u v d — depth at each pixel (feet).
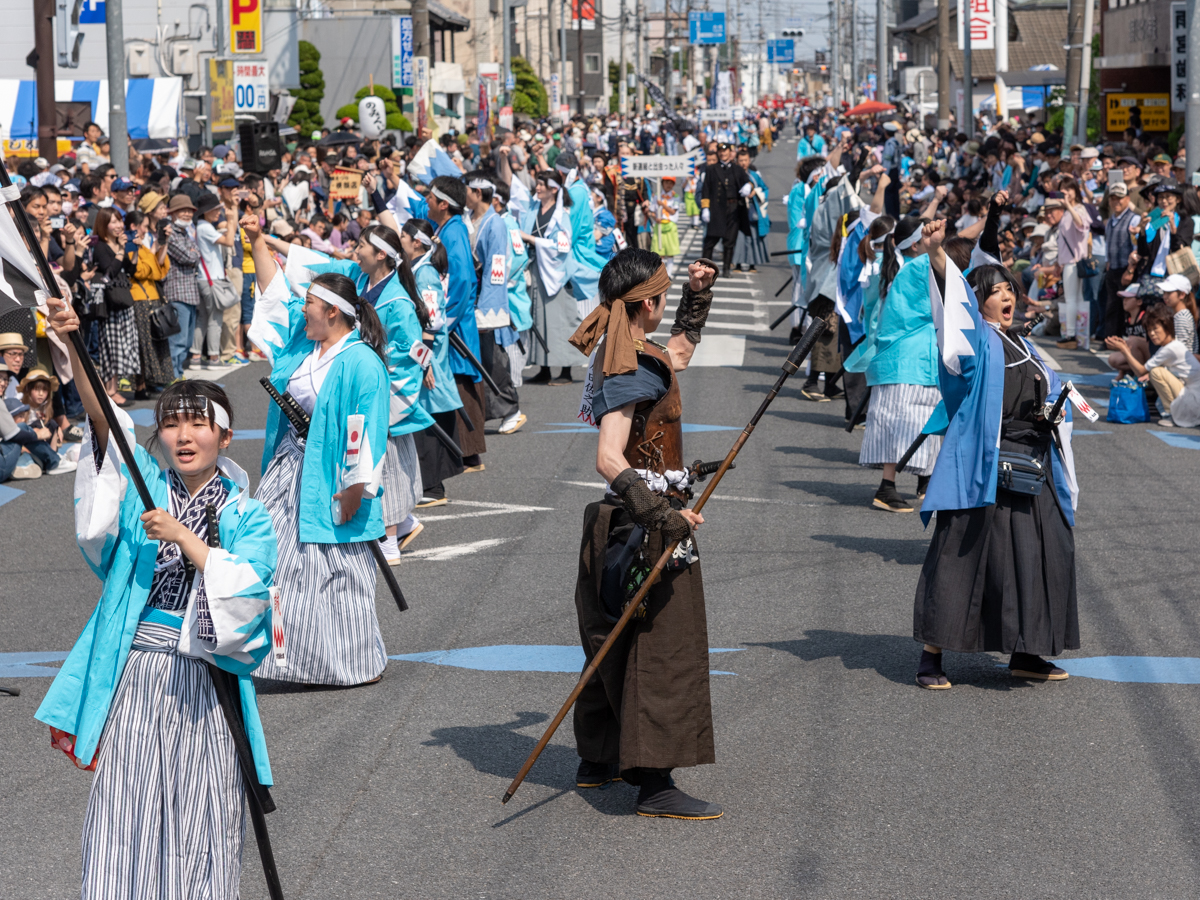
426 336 33.53
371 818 17.29
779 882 15.43
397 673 22.94
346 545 22.06
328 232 64.03
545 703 21.44
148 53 128.26
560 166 52.70
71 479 39.14
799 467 39.01
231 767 12.99
